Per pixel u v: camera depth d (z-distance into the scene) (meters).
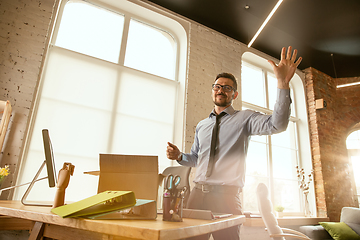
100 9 3.48
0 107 2.38
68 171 0.93
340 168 4.95
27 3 2.81
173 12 3.79
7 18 2.68
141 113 3.33
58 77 2.90
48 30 2.88
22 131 2.51
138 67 3.52
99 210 0.70
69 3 3.24
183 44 3.90
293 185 4.67
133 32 3.64
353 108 5.36
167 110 3.54
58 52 2.96
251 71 4.85
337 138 5.16
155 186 0.86
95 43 3.29
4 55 2.58
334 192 4.67
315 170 4.74
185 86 3.62
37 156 2.60
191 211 0.90
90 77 3.10
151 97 3.46
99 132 3.00
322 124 4.99
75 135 2.85
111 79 3.23
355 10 3.57
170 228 0.57
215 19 3.91
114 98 3.19
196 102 3.61
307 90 5.22
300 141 5.05
